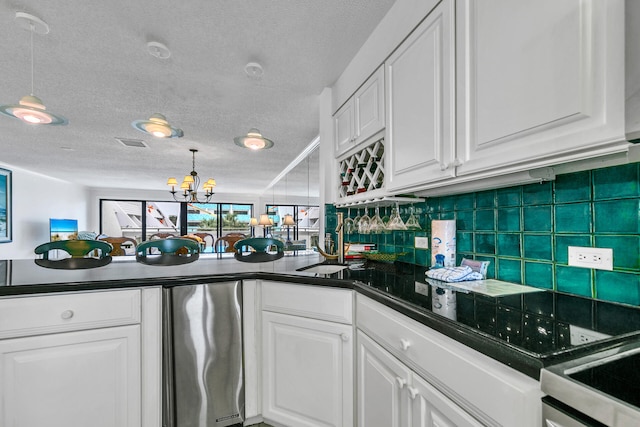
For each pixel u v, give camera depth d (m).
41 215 5.77
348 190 1.95
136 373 1.33
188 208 8.73
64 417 1.23
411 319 0.90
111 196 7.89
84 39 1.62
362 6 1.41
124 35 1.59
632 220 0.82
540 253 1.08
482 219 1.33
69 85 2.16
